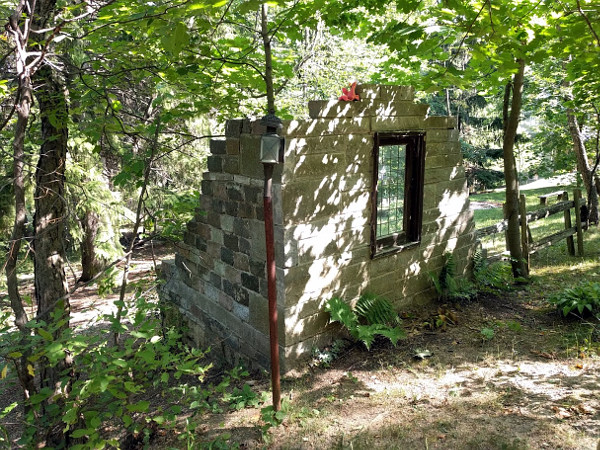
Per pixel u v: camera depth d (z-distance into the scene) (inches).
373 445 146.6
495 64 219.9
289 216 188.1
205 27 151.8
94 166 398.9
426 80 150.9
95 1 167.9
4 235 371.6
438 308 251.9
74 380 167.5
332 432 156.7
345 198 208.1
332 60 476.4
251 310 213.8
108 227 442.9
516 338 216.4
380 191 227.3
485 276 285.3
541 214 341.4
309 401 177.8
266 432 159.3
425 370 192.1
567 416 150.9
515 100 279.0
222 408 183.5
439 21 182.7
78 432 127.6
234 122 205.9
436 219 257.1
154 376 222.4
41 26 165.8
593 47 150.9
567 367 185.3
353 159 209.0
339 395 179.9
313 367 199.3
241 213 210.8
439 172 254.2
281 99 387.5
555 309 246.5
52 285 185.0
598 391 165.2
